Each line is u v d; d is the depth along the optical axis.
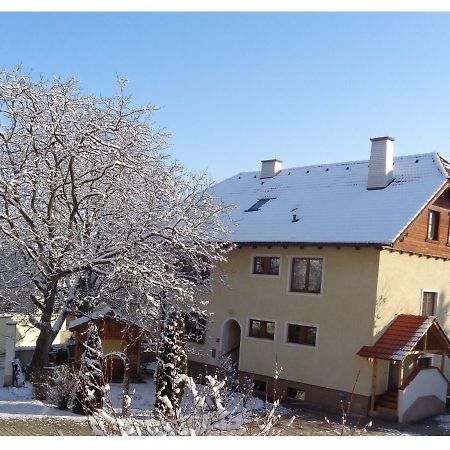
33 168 18.19
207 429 7.29
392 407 19.66
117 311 21.81
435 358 23.14
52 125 17.78
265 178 29.92
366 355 19.84
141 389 21.42
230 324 25.22
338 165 27.33
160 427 7.39
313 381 21.53
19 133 18.42
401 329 20.39
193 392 7.75
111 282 20.64
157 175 19.81
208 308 25.28
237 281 24.47
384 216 21.30
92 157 18.89
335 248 21.41
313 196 25.44
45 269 19.28
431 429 18.64
